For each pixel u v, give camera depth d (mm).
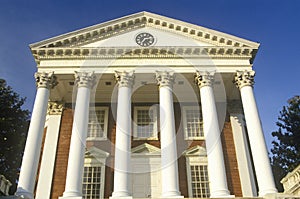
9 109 38500
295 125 44031
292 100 46219
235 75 26281
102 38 27641
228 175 26359
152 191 25375
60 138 27891
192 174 26438
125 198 19719
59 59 26469
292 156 42188
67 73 25828
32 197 20281
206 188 25766
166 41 27328
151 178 26031
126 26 28266
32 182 20750
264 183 20719
